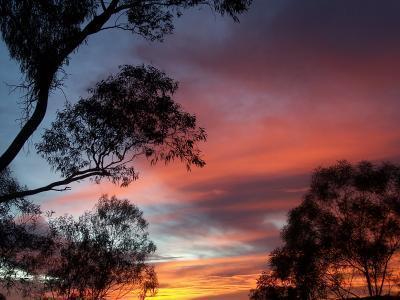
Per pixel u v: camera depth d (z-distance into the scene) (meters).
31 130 11.71
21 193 12.47
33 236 24.05
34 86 12.86
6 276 24.53
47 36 13.30
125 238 39.78
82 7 13.67
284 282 37.66
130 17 15.26
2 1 12.70
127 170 14.80
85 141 14.58
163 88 14.84
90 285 36.38
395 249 36.25
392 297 35.41
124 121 14.55
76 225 36.59
